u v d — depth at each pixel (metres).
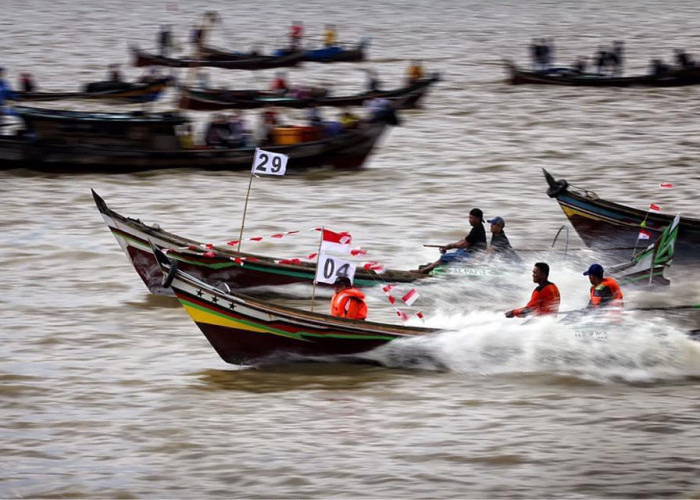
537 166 153.88
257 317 73.62
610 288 76.88
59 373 75.06
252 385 72.75
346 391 71.56
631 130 181.25
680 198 135.38
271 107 199.62
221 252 93.06
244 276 92.38
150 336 83.25
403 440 63.66
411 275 92.38
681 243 105.00
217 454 62.06
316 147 148.00
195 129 185.12
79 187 138.62
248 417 67.12
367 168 152.75
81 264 104.06
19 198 132.38
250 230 118.06
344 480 58.88
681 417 66.75
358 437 64.12
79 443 63.78
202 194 135.62
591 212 107.12
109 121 144.38
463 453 61.94
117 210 127.25
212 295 73.38
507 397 70.31
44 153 144.38
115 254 107.62
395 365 75.88
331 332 74.12
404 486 58.09
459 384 72.81
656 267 95.06
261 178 145.38
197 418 67.00
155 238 92.69
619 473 59.44
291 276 92.31
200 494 57.56
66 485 58.47
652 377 74.44
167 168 147.12
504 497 56.91
